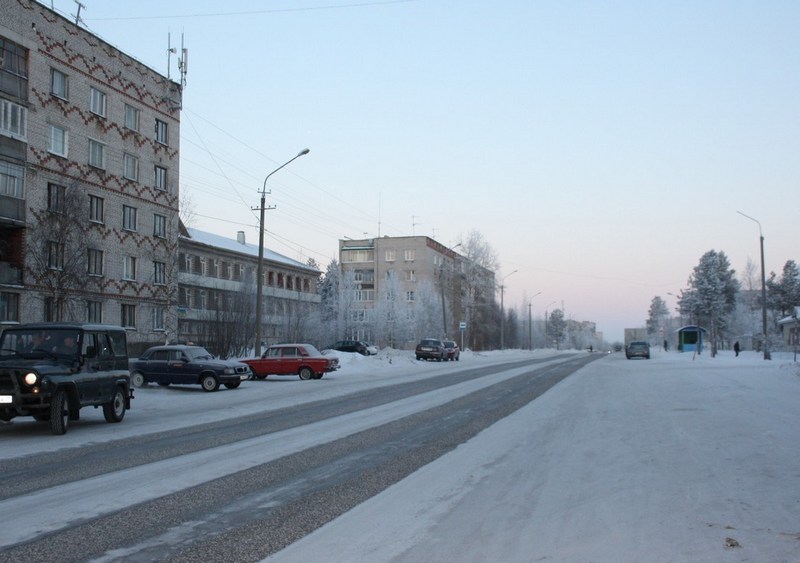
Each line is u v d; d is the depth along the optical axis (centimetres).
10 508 758
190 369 2694
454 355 6431
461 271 9469
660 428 1424
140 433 1427
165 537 649
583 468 1002
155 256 4700
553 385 2836
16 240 3650
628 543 622
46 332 1502
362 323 8756
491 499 812
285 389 2772
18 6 3622
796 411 1667
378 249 10788
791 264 10269
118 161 4362
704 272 10194
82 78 4062
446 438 1335
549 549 609
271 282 7681
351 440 1309
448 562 576
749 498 787
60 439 1333
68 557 585
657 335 17688
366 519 720
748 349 10250
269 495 834
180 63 5003
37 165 3725
